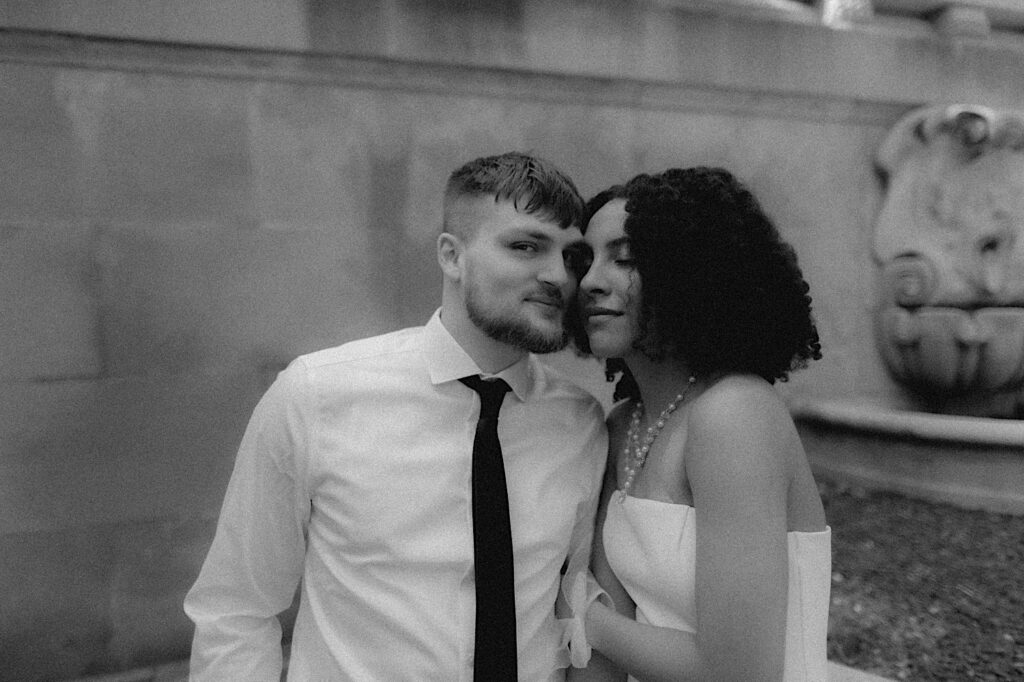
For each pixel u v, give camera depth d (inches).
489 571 52.1
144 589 125.6
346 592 54.0
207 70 128.3
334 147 139.5
